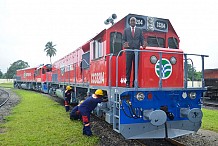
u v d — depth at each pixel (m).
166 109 6.25
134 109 6.03
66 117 10.48
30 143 6.60
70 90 12.41
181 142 6.79
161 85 6.02
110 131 7.95
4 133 7.69
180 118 6.49
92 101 7.63
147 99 6.13
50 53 89.62
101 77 7.95
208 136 7.48
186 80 6.36
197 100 6.67
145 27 7.42
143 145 6.34
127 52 6.50
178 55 6.73
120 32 7.66
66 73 15.30
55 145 6.48
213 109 14.16
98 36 8.44
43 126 8.64
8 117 10.29
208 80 19.81
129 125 6.01
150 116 5.71
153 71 6.45
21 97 21.06
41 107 13.68
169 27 7.88
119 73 7.28
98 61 8.33
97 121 9.57
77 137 7.29
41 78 27.05
